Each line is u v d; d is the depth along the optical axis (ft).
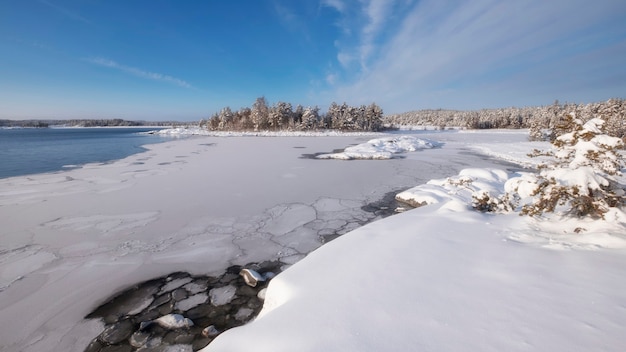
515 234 14.60
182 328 14.55
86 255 22.39
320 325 8.87
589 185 13.46
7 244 24.11
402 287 10.34
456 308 8.59
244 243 24.49
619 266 9.73
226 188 43.29
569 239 12.82
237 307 16.31
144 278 19.34
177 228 27.68
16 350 13.46
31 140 166.20
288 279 13.71
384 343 7.55
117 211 32.40
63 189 42.27
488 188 34.91
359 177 51.96
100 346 13.58
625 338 6.42
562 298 8.30
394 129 273.54
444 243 14.33
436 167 62.95
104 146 118.83
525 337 6.91
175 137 197.26
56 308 16.30
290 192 40.98
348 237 18.35
